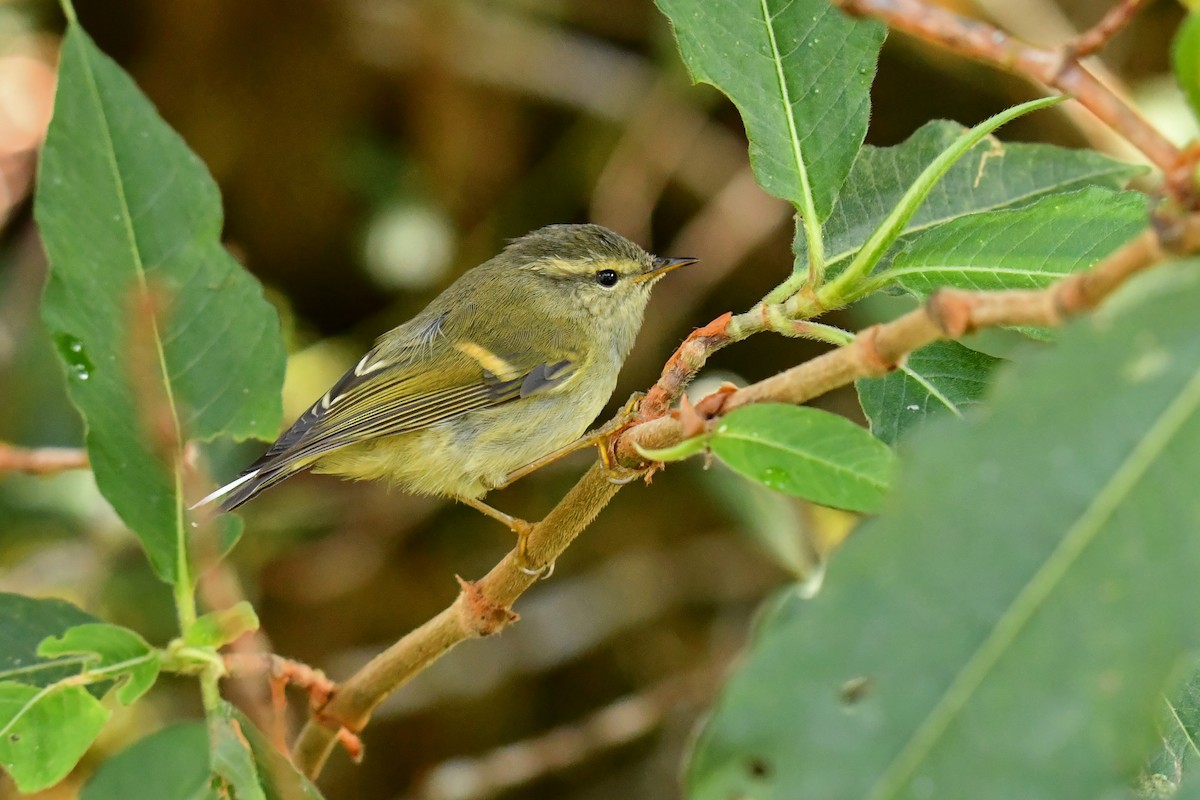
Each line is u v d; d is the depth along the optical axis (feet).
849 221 9.40
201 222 9.39
